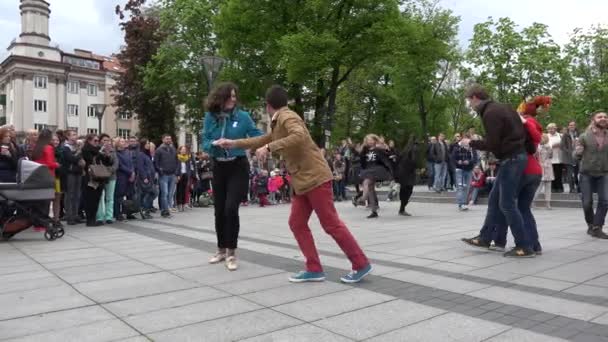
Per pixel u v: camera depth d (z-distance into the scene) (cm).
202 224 1018
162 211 1198
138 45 3441
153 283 474
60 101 5822
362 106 3712
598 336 321
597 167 738
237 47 2509
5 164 849
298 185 464
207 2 2928
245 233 846
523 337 320
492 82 2423
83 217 1102
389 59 2514
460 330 335
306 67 2156
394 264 555
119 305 401
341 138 3728
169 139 1230
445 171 1677
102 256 631
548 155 1208
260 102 2683
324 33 2191
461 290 439
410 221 1018
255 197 1666
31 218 786
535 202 1288
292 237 792
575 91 3023
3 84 6091
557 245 674
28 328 348
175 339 322
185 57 2923
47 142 917
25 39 5728
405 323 350
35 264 585
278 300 411
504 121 568
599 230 744
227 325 349
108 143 1039
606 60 3244
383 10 2338
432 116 3712
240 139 505
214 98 547
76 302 412
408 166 1127
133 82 3462
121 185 1107
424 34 2572
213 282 476
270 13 2403
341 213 1223
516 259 577
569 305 390
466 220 1020
